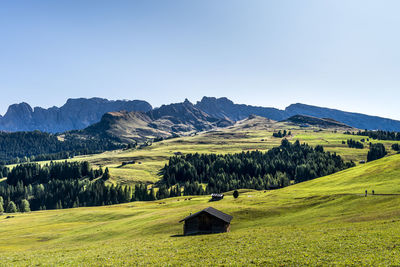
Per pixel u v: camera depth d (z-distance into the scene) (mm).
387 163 111812
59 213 129750
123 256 38500
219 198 123500
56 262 37938
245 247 37469
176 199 157625
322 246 33438
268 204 85188
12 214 147625
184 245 43188
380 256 27453
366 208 60219
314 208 70750
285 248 34562
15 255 48188
